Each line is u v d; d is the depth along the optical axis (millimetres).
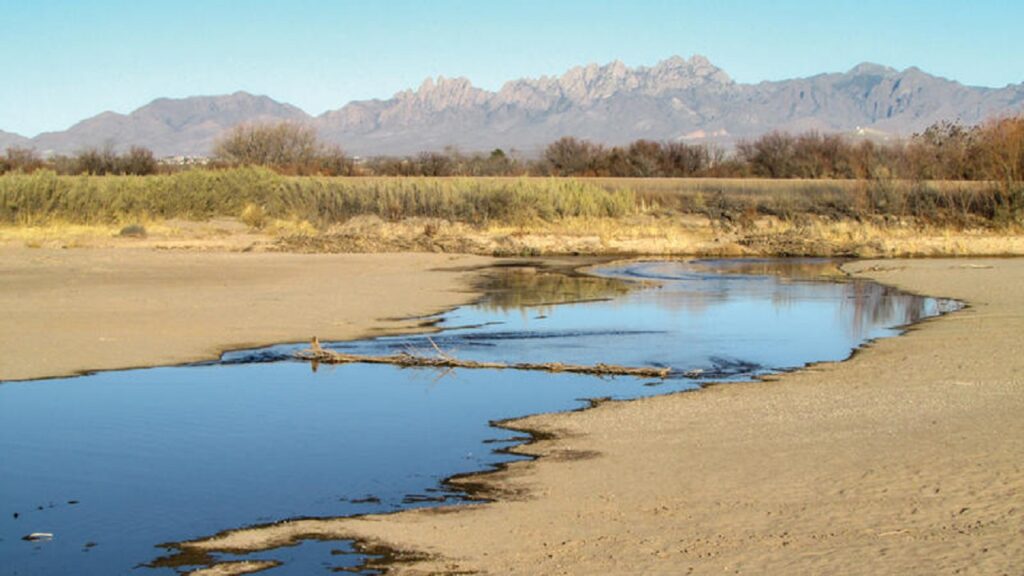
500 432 13148
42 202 45594
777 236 42688
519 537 9250
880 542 8594
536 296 27375
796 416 13484
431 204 48750
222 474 11406
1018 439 11711
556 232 45188
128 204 48344
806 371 16859
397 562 8742
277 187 51094
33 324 20719
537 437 12914
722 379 16438
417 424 13586
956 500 9586
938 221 46281
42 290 25609
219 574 8570
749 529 9156
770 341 20141
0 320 21078
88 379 16344
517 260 38312
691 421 13445
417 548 9062
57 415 14008
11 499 10562
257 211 49031
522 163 93688
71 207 46312
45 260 32312
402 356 17906
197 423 13609
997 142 47438
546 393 15500
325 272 31219
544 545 9008
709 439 12461
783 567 8156
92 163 80562
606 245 41844
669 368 17219
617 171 86438
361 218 47906
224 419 13836
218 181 51562
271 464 11758
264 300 24703
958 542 8469
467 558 8773
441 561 8727
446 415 14102
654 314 24047
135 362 17656
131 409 14367
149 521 9875
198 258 34375
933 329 20938
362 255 37562
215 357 18234
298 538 9398
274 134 86562
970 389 14742
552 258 39469
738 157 96375
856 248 40469
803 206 52188
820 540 8742
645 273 34125
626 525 9453
